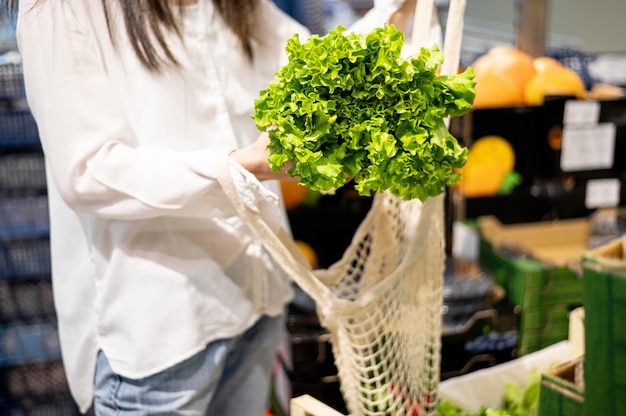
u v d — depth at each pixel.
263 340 1.49
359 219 2.14
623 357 1.08
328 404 1.87
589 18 3.31
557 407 1.21
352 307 1.23
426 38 1.27
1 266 2.27
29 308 2.31
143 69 1.25
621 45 3.33
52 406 2.37
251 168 1.14
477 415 1.53
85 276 1.33
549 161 2.13
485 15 3.39
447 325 1.93
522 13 2.33
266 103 1.07
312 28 2.68
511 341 1.97
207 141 1.33
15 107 2.16
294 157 1.06
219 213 1.21
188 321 1.29
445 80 1.08
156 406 1.31
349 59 1.02
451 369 1.94
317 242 2.14
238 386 1.49
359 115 1.04
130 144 1.22
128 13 1.22
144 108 1.26
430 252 1.30
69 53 1.16
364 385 1.33
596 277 1.10
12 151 2.20
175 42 1.27
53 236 1.36
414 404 1.37
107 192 1.17
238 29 1.35
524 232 2.24
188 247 1.30
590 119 2.11
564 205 2.15
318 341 1.84
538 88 2.07
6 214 2.23
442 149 1.04
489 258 2.13
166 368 1.29
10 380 2.33
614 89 2.28
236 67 1.36
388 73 1.02
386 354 1.33
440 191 1.10
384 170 1.04
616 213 2.28
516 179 2.13
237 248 1.35
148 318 1.28
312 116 1.03
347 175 1.06
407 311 1.32
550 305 1.97
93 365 1.37
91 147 1.16
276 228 1.20
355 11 2.82
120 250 1.27
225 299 1.34
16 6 1.23
